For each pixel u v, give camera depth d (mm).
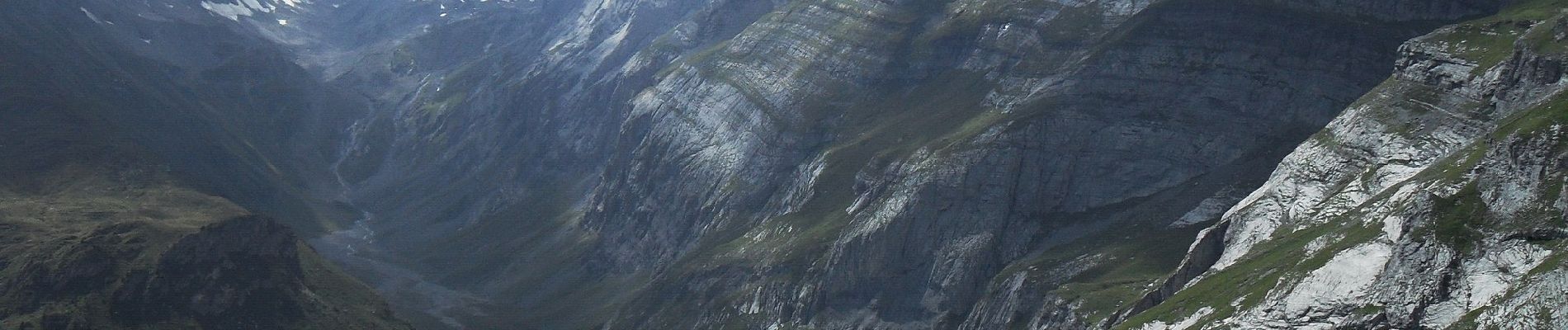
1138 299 181375
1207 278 166750
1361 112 184250
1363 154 178000
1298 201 177375
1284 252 160125
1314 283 139750
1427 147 171375
